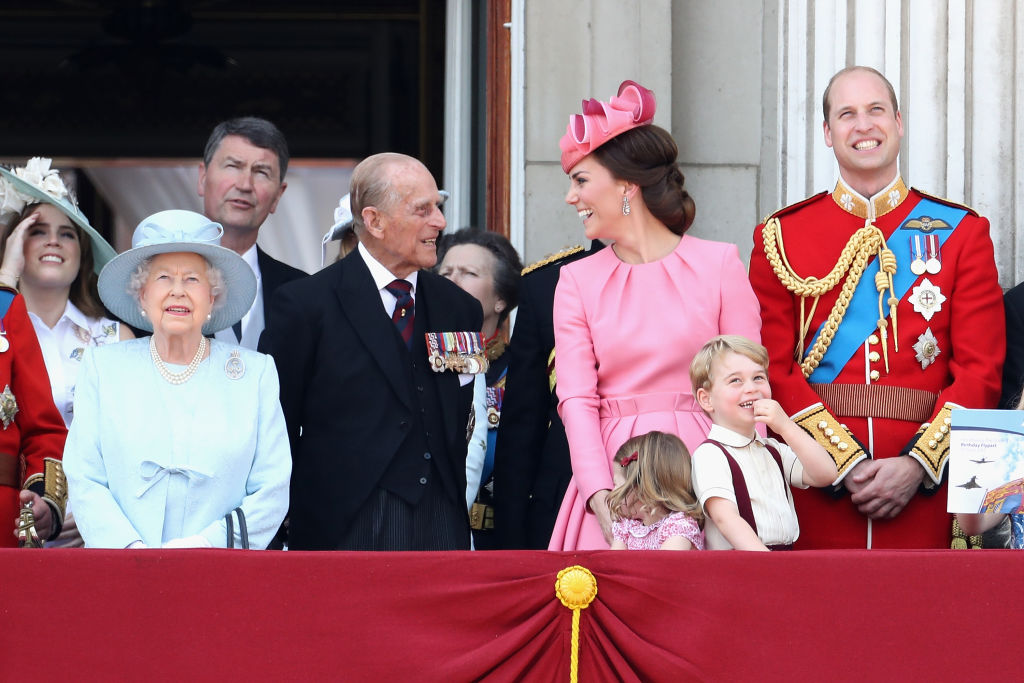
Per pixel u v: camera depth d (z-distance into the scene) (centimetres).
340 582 1463
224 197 2448
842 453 1806
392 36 3562
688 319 1708
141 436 1645
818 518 1828
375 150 3534
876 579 1458
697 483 1619
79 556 1456
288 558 1464
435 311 1908
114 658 1445
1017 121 2341
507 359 2267
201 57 3628
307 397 1834
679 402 1703
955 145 2342
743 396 1633
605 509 1647
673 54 2570
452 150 2842
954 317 1869
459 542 1842
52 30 3641
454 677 1452
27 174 2072
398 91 3544
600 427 1722
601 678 1467
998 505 1555
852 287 1888
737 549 1560
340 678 1450
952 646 1447
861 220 1927
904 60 2377
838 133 1936
